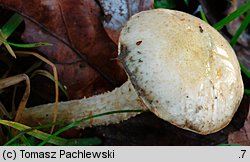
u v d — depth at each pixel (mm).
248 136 382
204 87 315
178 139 383
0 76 372
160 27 321
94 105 351
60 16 356
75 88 372
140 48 316
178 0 409
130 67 315
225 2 420
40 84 369
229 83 323
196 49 320
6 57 367
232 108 324
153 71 312
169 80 311
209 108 315
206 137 384
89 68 371
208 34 329
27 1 347
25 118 359
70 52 364
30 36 354
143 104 336
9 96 369
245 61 418
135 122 379
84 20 361
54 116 351
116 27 364
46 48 359
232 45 399
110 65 373
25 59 369
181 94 311
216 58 323
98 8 363
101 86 378
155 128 381
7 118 357
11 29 350
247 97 383
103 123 355
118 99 343
